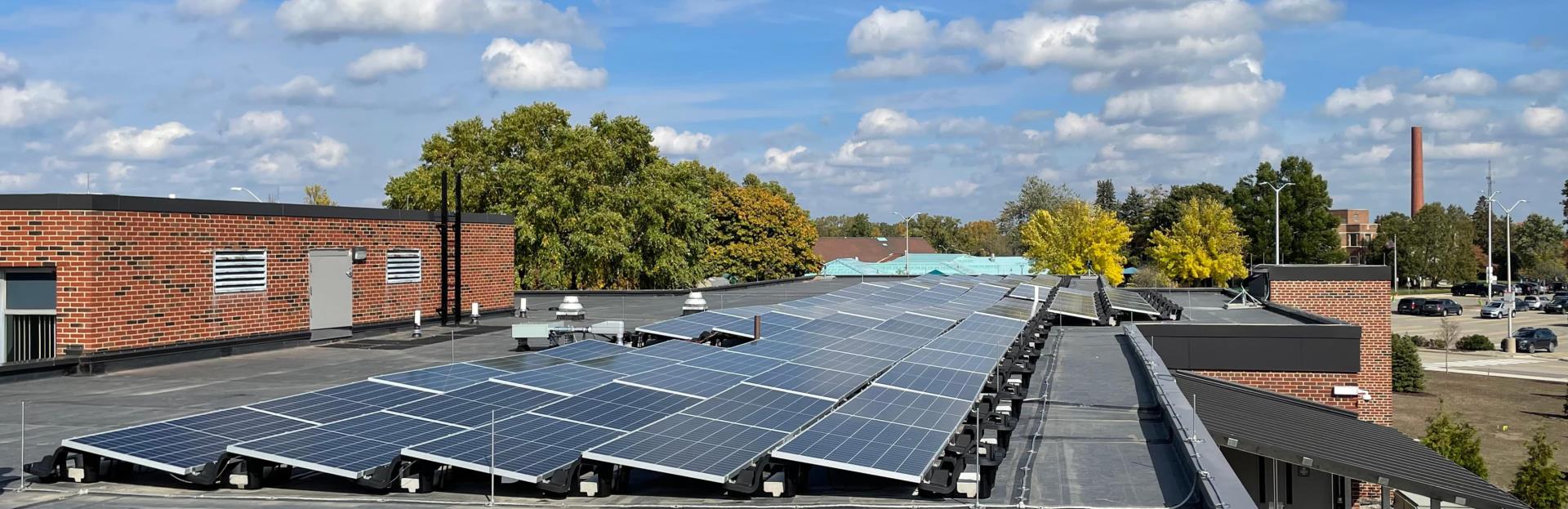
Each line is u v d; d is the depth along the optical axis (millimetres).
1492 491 17781
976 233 192500
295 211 32156
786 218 105375
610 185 72250
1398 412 51031
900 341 23797
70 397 21578
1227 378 30969
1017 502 12188
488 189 71750
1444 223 148625
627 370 17750
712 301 52688
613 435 13141
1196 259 96500
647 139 75188
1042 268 105125
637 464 11492
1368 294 44312
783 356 19859
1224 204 121625
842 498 12234
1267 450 17531
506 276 44406
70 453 13148
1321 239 116000
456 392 15492
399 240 37531
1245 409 22266
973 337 24094
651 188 73000
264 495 12250
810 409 14516
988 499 12328
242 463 12461
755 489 11867
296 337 32062
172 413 19547
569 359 19344
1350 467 17203
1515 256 157750
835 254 161875
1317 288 44656
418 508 11750
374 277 36125
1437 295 139125
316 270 33156
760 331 24906
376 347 31797
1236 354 30922
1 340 26656
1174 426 15320
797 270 107625
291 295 32000
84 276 25531
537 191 68438
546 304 51500
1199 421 15422
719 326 26078
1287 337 30656
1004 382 19250
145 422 18578
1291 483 22188
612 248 68875
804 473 12617
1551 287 154500
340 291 34281
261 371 26109
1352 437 20703
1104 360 26219
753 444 12469
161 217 27422
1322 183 116625
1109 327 35812
